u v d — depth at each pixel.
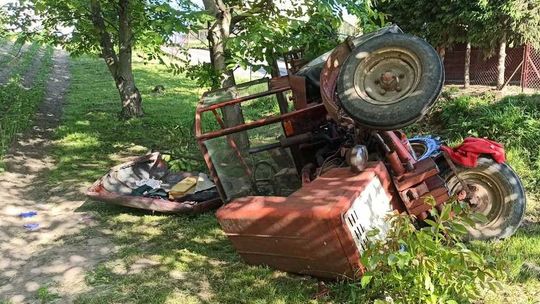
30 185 8.16
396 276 3.50
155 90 19.19
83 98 17.61
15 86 15.55
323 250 3.93
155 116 14.08
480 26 9.98
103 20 13.15
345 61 4.28
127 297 4.37
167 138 11.14
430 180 4.46
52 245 5.70
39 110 14.91
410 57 4.08
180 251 5.29
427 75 3.95
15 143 10.66
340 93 4.17
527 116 7.70
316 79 5.24
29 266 5.20
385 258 3.50
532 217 5.54
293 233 3.99
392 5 11.34
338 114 4.31
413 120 3.93
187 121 12.95
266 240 4.25
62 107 15.88
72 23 13.34
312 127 5.09
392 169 4.50
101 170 8.91
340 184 4.11
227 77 7.81
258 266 4.68
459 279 3.48
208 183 6.91
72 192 7.72
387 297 3.68
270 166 5.29
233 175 5.33
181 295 4.33
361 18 7.10
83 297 4.42
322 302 4.02
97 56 15.62
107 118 13.91
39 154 10.16
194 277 4.68
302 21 7.22
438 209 4.43
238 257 4.99
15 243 5.84
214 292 4.38
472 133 7.84
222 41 7.71
